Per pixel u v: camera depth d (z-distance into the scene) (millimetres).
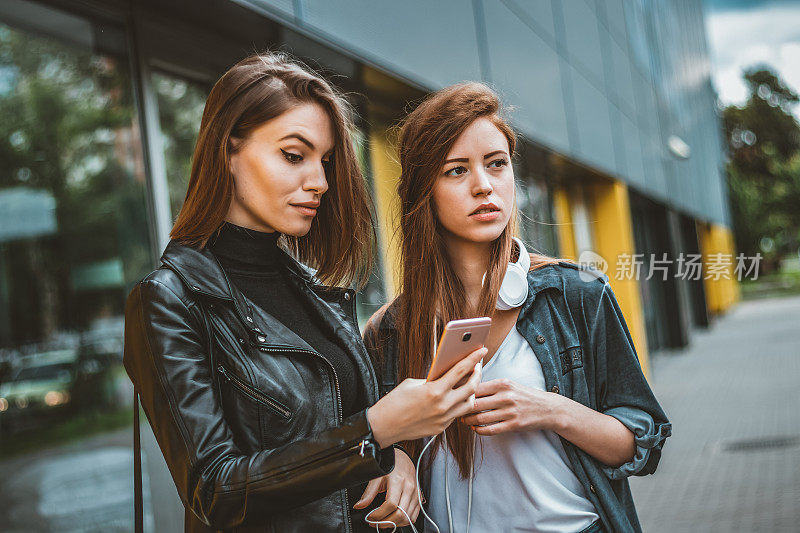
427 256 1811
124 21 3262
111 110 3385
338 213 1610
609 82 12000
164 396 1264
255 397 1331
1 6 3182
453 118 1714
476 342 1311
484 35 6188
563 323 1773
